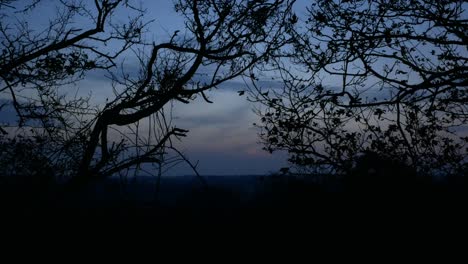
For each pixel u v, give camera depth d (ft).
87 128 22.17
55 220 19.58
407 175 19.43
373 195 19.54
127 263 18.94
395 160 19.94
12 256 17.89
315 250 19.60
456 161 20.81
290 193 21.44
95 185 20.86
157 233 20.47
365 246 18.88
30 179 20.29
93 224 19.71
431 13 20.31
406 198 19.12
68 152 21.66
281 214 21.30
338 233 19.79
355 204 19.75
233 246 20.75
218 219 22.07
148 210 20.26
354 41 20.59
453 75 19.48
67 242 18.99
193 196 21.67
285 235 20.63
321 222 20.22
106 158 20.95
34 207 19.85
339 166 20.63
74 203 20.47
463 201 18.52
